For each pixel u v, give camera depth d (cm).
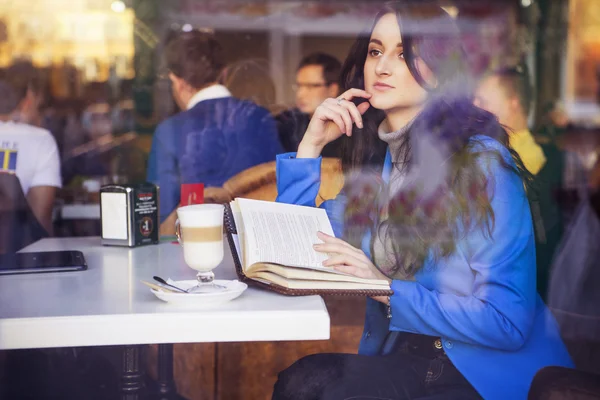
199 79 249
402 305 125
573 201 200
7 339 91
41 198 241
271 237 114
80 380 178
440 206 142
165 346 178
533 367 124
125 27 353
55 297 104
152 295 105
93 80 324
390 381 125
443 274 138
